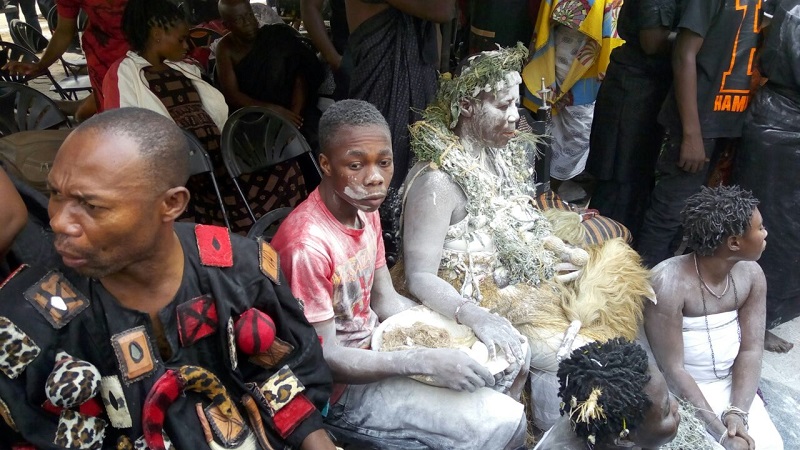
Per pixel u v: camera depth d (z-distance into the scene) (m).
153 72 2.64
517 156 2.43
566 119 3.98
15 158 2.11
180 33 2.64
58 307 1.16
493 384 1.81
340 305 1.86
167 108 2.65
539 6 3.60
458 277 2.23
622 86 3.30
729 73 2.91
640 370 1.48
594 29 3.46
